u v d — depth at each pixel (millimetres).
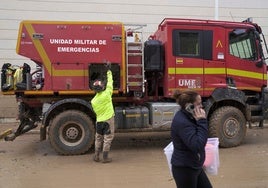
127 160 9203
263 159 9031
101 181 7441
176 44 10141
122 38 9922
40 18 15484
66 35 9805
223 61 10422
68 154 9734
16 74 9883
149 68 10172
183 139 4285
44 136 9805
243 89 10656
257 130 13359
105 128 8930
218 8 16812
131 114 10102
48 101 10117
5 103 14492
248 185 6953
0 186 7207
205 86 10289
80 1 15703
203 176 4641
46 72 9758
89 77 9867
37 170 8383
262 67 10812
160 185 7094
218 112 10359
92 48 9867
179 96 4484
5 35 15242
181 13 16484
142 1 16141
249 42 10719
